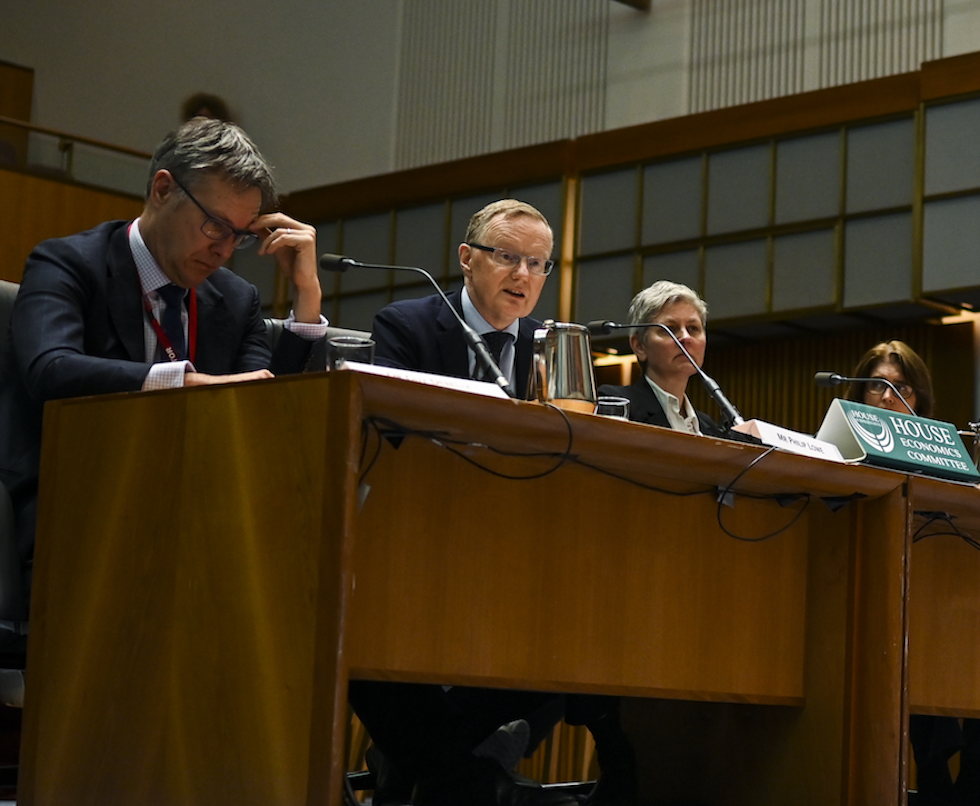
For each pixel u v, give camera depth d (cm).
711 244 901
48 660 172
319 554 144
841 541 212
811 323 881
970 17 858
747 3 966
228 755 149
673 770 232
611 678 186
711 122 909
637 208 936
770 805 215
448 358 273
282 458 150
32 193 936
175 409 164
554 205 967
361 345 174
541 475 177
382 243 1051
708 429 347
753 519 208
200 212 224
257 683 148
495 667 172
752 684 206
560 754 303
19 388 229
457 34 1140
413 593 164
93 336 227
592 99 1045
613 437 173
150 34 1205
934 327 860
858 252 840
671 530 196
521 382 281
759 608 208
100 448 172
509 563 175
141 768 158
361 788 259
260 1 1204
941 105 805
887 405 346
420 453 165
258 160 228
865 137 845
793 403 923
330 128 1185
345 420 144
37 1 1221
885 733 204
